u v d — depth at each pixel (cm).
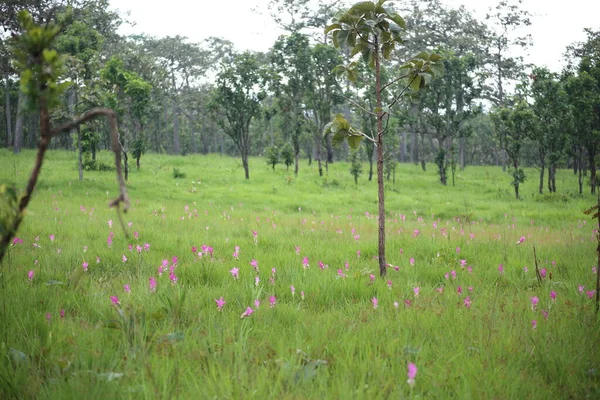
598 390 349
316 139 4497
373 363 376
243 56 3597
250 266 725
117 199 220
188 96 6988
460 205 2642
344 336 436
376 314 526
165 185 2891
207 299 558
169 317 486
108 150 5044
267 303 550
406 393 346
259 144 7431
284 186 3216
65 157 4166
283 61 4331
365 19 728
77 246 827
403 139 6862
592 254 929
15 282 581
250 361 385
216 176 3562
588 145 3547
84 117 238
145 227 1134
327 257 859
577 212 2267
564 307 548
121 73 3309
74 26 3756
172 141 8375
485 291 638
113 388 323
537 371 388
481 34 6031
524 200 3094
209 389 329
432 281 739
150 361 374
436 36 6159
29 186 245
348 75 761
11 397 322
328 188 3250
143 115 3781
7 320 441
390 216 2081
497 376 364
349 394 318
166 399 315
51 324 430
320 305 584
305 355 398
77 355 380
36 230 993
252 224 1326
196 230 1141
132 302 520
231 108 3534
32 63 241
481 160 7781
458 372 370
